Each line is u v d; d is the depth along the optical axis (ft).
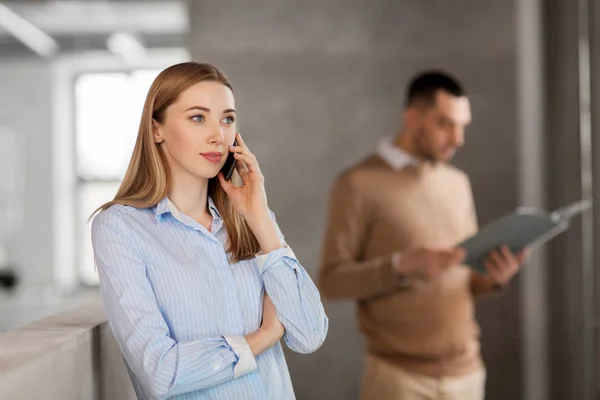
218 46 15.53
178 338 5.06
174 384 4.77
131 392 6.44
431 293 11.37
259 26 15.56
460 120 11.66
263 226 5.34
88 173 21.08
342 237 11.61
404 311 11.37
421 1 15.56
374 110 15.56
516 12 15.29
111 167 21.02
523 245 10.68
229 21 15.55
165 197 5.26
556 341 14.71
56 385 4.52
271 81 15.53
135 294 4.91
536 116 14.94
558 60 14.33
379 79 15.57
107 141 21.02
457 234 11.82
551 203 14.74
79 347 4.97
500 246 10.57
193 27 15.52
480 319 15.47
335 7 15.60
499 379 15.38
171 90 5.24
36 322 5.55
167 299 5.06
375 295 11.51
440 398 11.38
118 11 19.08
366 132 15.53
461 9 15.52
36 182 21.13
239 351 4.98
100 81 20.97
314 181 15.53
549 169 14.70
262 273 5.29
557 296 14.62
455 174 12.12
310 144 15.55
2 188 21.21
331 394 15.37
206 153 5.21
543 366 15.02
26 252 21.11
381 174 11.68
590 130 13.64
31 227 21.11
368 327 11.71
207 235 5.24
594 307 13.71
